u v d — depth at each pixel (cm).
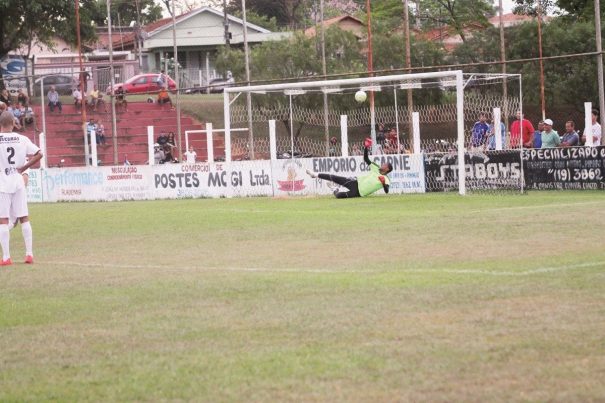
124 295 2162
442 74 5516
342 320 1742
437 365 1408
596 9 6494
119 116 10250
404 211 4353
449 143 7675
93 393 1362
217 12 15288
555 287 1994
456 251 2706
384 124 8200
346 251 2861
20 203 2950
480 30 12362
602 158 5406
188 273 2503
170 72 14712
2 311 2033
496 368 1384
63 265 2850
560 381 1313
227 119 6506
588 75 10219
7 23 12862
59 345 1669
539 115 10556
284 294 2058
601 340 1516
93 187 7062
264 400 1283
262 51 10712
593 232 3041
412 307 1834
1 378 1470
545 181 5616
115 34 17650
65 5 12488
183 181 6700
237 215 4544
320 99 9044
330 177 5681
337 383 1344
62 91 12175
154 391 1354
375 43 10406
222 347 1583
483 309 1784
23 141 2948
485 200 4884
